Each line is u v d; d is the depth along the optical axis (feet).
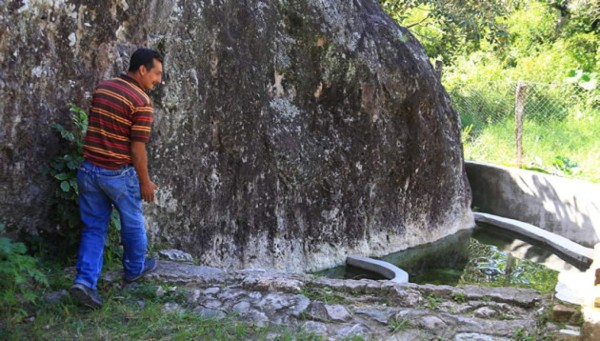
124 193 14.38
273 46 21.98
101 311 13.98
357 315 14.66
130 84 14.26
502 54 56.29
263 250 21.45
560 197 29.86
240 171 20.54
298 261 22.49
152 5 18.01
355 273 23.56
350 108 24.25
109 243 16.67
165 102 18.38
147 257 17.58
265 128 21.40
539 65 51.67
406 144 26.16
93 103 14.26
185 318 14.02
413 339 13.69
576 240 29.19
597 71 50.93
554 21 59.16
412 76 26.07
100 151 14.15
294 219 22.47
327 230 23.58
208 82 19.52
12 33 15.17
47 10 15.83
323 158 23.25
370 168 24.86
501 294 15.96
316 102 23.50
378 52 25.16
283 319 14.34
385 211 25.72
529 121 44.37
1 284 14.08
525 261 26.22
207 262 19.80
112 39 17.35
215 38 19.61
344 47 23.80
